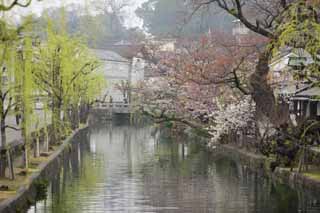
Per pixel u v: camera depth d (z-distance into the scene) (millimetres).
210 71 36281
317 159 25500
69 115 53531
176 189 23766
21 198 18812
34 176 22953
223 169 30547
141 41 68750
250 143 35156
